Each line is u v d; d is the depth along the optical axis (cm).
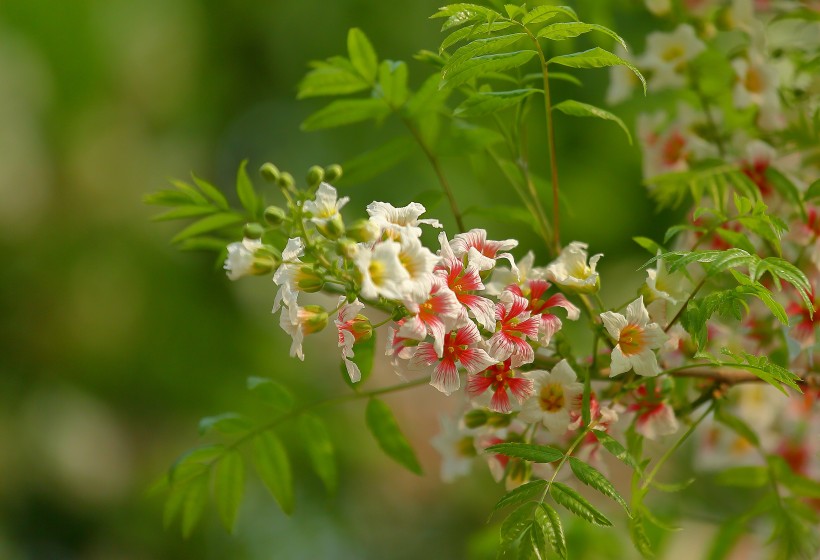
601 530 134
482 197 205
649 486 117
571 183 201
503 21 111
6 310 224
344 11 222
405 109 125
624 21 149
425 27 213
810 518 122
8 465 222
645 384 117
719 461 131
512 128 124
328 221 109
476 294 114
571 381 112
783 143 128
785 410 128
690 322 111
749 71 128
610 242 210
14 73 216
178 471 123
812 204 122
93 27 221
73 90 222
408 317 108
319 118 125
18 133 218
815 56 130
